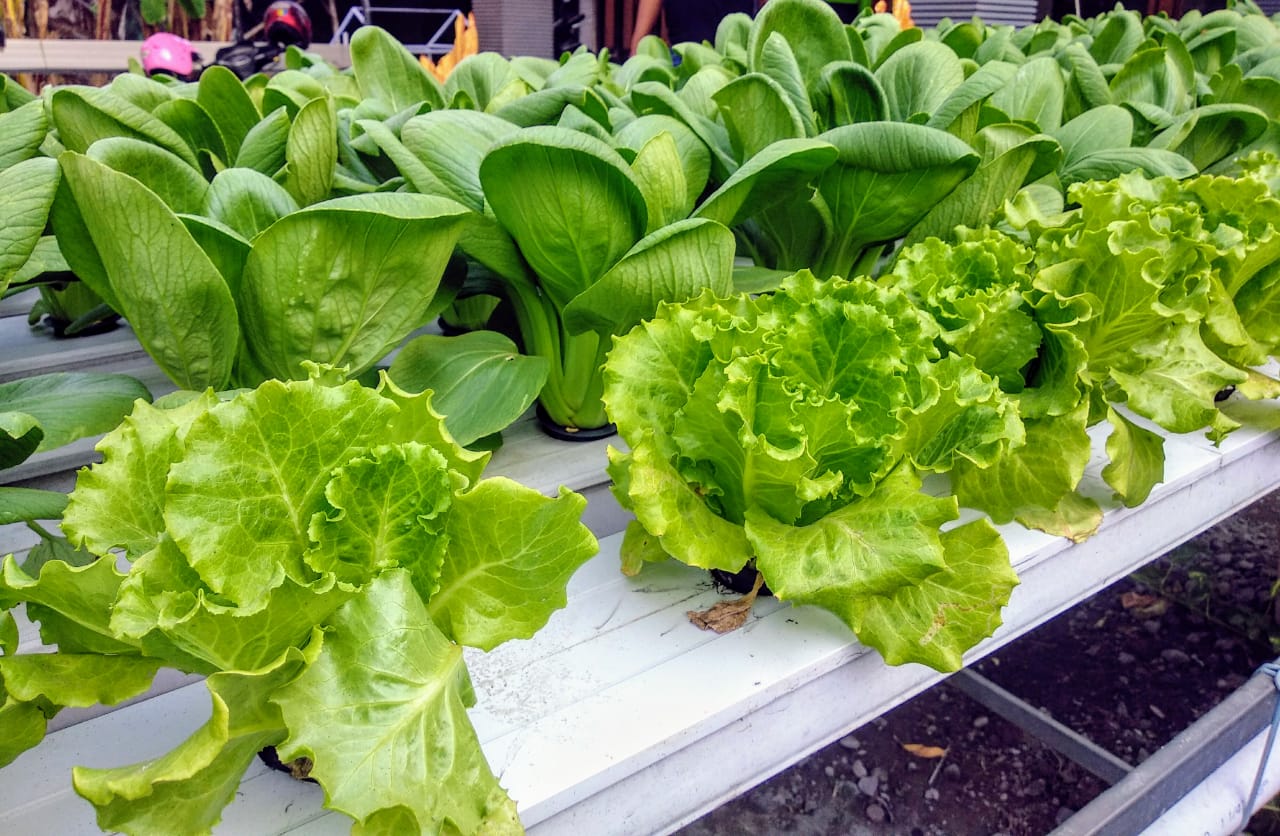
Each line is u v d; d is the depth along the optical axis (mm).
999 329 1552
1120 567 1745
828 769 2510
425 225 1316
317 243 1264
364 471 961
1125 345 1650
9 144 1299
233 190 1375
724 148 1967
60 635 965
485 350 1656
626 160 1596
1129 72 2604
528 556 1015
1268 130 2562
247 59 4277
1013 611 1562
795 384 1238
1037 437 1517
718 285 1482
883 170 1678
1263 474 2027
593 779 1095
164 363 1352
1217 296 1749
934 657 1270
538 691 1235
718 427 1236
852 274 2119
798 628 1371
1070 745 2203
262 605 863
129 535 974
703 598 1439
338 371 1061
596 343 1751
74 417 1312
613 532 1810
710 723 1194
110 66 4730
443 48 5809
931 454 1401
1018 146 1787
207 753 815
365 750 900
